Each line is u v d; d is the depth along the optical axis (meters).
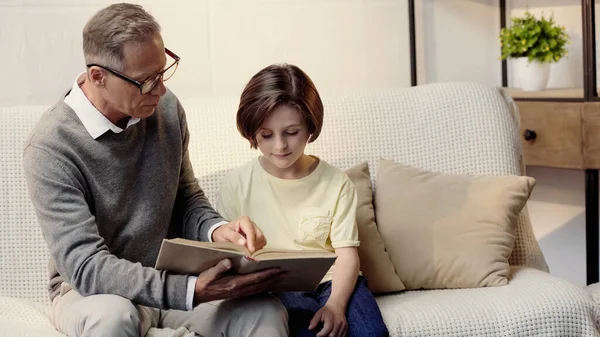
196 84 2.67
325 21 2.84
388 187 2.11
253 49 2.74
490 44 3.23
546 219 3.20
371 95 2.25
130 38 1.60
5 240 1.96
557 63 3.17
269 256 1.54
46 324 1.71
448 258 2.00
